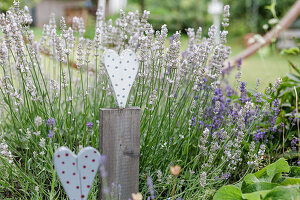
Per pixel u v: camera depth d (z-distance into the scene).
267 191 2.03
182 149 2.71
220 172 2.56
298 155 2.83
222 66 2.90
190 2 13.21
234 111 2.74
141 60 2.51
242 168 2.81
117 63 2.02
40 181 2.46
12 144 2.83
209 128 2.81
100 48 3.08
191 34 2.99
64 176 1.81
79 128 2.91
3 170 2.52
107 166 2.09
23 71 2.50
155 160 2.57
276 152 2.93
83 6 11.53
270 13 11.56
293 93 3.42
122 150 2.10
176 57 2.40
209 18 12.62
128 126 2.08
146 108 2.52
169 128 2.58
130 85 2.05
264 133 2.84
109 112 2.03
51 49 3.23
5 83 2.48
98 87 3.06
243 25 11.84
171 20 12.85
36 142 2.58
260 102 2.99
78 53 2.54
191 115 2.75
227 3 3.08
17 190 2.46
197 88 2.72
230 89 3.30
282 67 6.71
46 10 11.16
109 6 9.43
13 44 2.81
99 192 2.15
